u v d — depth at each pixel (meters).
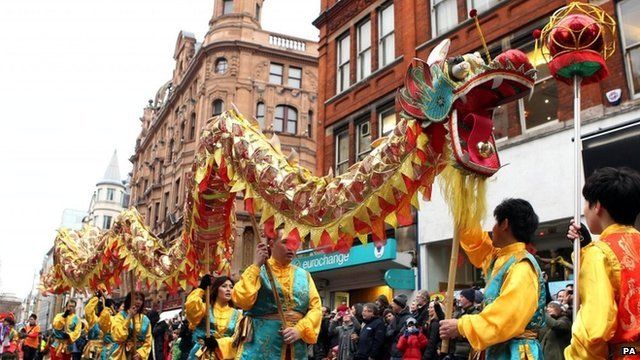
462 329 3.04
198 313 5.88
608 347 2.35
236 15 31.36
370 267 14.45
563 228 10.59
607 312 2.24
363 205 3.45
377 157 3.42
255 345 4.41
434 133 3.22
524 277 3.11
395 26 15.79
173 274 6.62
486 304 3.32
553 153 10.49
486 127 3.15
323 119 18.58
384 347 7.70
